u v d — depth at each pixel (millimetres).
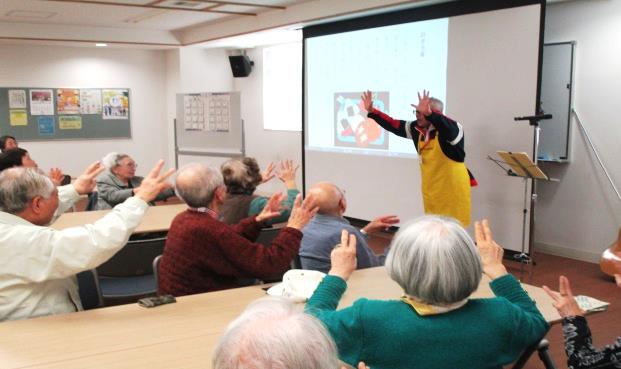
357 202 7043
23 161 3926
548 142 5613
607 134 5199
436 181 4812
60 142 9672
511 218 5305
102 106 9891
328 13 6582
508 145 5242
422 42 6016
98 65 9789
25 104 9336
